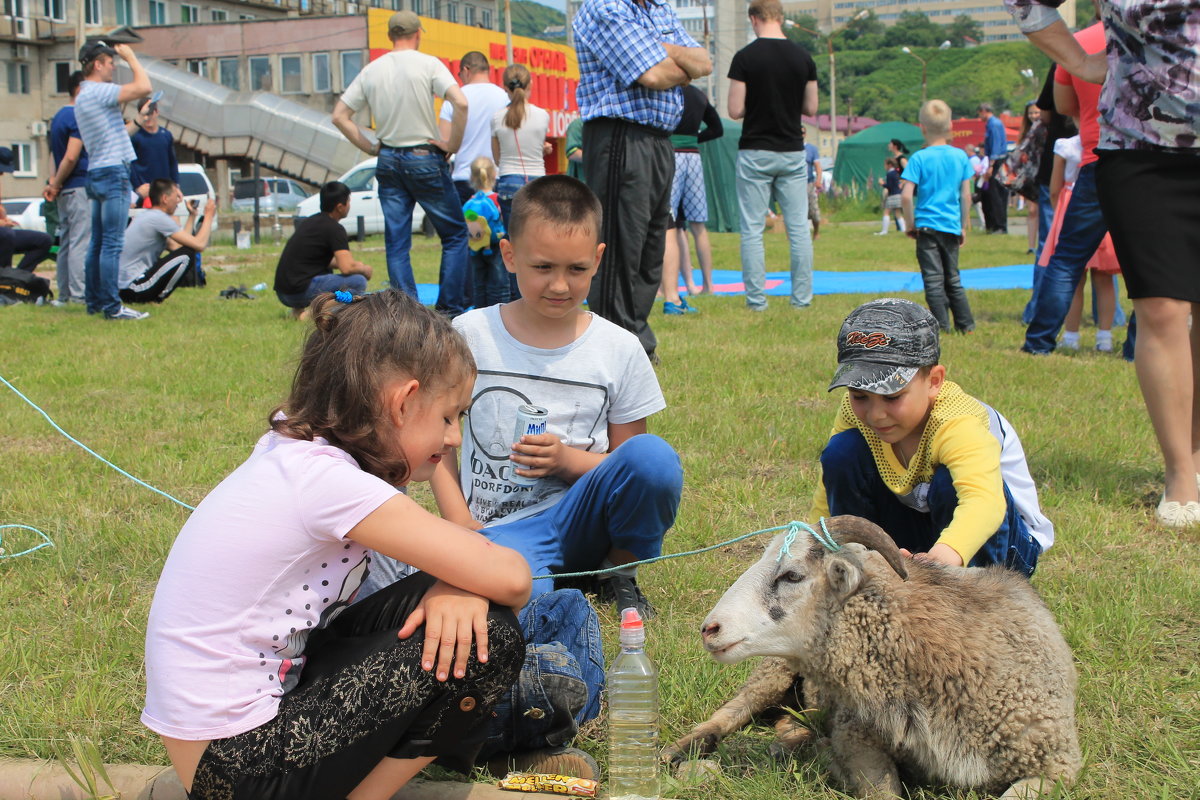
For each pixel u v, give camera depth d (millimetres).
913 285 13961
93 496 5082
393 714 2314
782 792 2650
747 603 2686
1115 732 2922
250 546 2318
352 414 2395
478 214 9461
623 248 6824
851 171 48031
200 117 37469
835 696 2744
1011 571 2910
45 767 2734
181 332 9727
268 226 26922
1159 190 4535
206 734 2289
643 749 2713
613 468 3467
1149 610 3730
